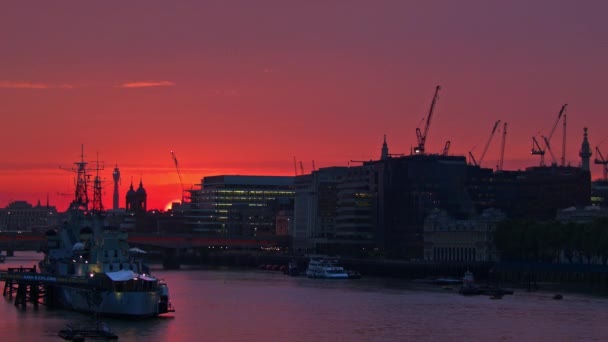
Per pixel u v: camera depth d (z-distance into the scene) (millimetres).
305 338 198000
